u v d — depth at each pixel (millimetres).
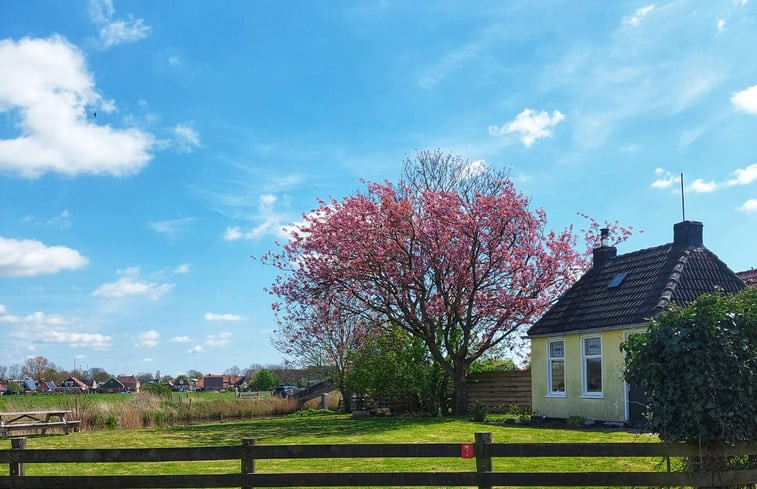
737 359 7887
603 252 24391
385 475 8250
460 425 21438
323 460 13234
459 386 27156
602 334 20891
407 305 26984
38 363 93375
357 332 30875
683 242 21156
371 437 18047
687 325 8062
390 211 26328
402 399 29484
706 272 20391
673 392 8000
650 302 19500
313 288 27297
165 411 30312
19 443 8891
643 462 12344
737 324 8055
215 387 97188
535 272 27406
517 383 28266
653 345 8258
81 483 8703
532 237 27609
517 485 8062
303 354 36375
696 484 7930
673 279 19703
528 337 24438
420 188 31906
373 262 26344
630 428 19203
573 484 8031
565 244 27797
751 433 7898
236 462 13672
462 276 26531
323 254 26906
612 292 21906
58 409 24797
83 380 93250
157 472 12531
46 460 8750
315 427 22203
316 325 33250
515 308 26656
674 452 7980
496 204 26859
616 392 20125
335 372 35969
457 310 26562
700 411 7773
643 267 21828
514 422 23109
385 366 28422
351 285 26859
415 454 8141
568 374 22359
